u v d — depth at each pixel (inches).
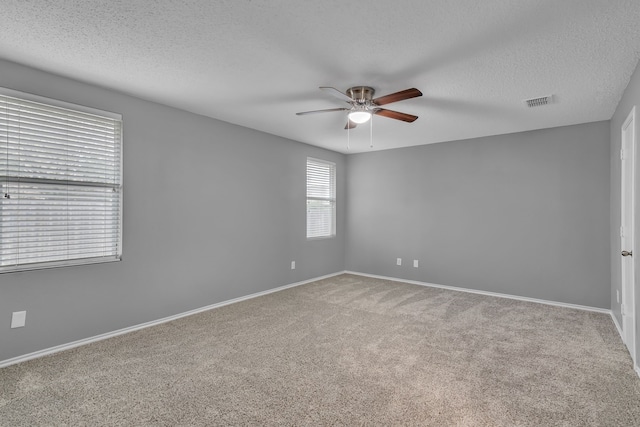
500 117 146.9
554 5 68.1
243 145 167.6
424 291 187.8
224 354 104.8
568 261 159.8
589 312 149.9
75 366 96.3
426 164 205.5
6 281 97.0
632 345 102.0
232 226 162.7
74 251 111.0
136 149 125.6
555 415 74.0
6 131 96.7
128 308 124.0
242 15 73.4
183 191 141.5
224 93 121.2
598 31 77.7
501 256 178.4
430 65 96.4
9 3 69.0
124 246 122.5
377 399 80.2
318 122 159.0
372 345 112.3
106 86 115.0
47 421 71.4
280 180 189.5
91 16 73.9
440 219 199.6
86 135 112.7
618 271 130.4
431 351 107.7
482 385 86.7
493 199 181.0
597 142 152.6
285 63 96.7
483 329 127.7
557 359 101.8
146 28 78.9
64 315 108.2
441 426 70.2
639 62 92.4
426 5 69.0
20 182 99.5
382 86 112.1
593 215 153.7
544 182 166.2
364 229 232.8
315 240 215.6
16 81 97.7
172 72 103.6
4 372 92.4
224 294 159.3
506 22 74.6
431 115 144.3
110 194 119.4
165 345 111.5
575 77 103.6
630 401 79.4
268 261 182.7
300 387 85.5
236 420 72.0
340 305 159.3
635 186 97.0
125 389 84.2
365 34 80.7
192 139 144.6
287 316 142.5
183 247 141.9
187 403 78.2
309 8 70.6
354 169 238.2
